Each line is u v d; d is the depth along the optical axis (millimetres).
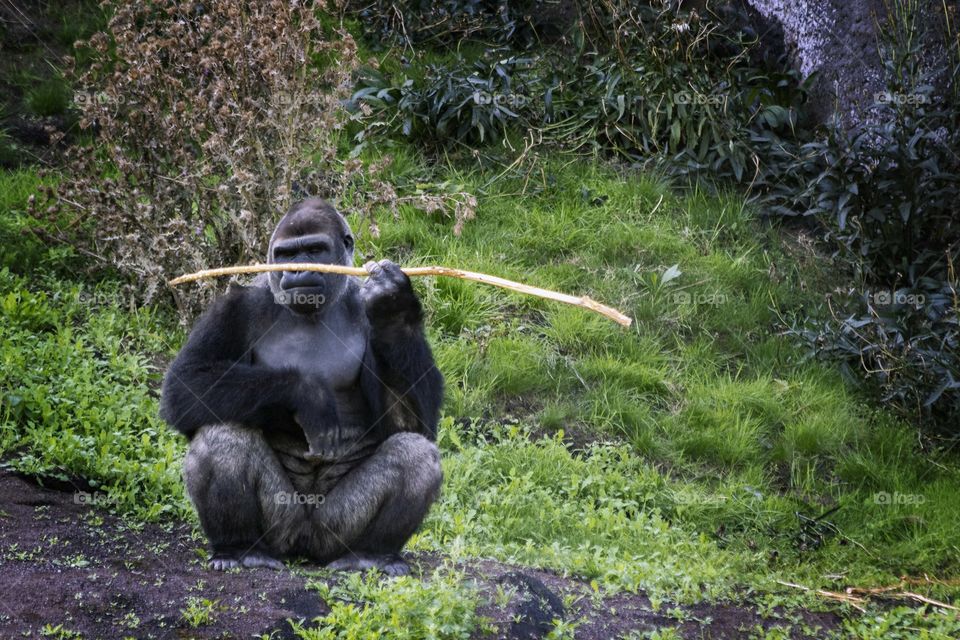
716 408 14852
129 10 14188
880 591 11516
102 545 9141
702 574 10961
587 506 12531
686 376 15398
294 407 8414
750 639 9578
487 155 18531
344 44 13539
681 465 13992
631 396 14844
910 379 15344
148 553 9078
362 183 16375
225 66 13711
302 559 9141
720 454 14203
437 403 8953
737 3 21250
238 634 7594
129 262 13781
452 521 11492
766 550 12539
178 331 13836
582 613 9180
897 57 17109
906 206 16906
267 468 8703
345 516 8844
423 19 21328
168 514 10477
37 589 7887
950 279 15992
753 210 18578
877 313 15852
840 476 14266
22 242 14789
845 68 19281
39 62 18906
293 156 13125
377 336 8586
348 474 8922
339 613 7742
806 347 16109
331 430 8422
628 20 19500
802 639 9914
